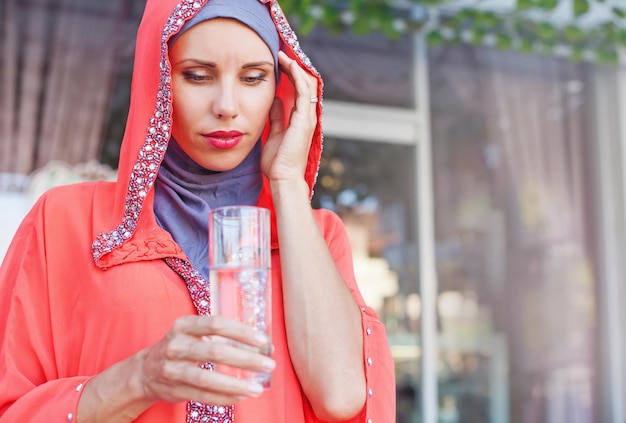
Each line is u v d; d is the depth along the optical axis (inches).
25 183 131.6
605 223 170.9
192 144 46.9
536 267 168.1
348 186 160.4
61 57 136.1
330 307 46.6
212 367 44.8
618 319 169.6
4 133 131.8
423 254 161.9
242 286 36.8
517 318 166.2
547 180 170.2
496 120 169.6
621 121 172.6
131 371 38.7
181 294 45.5
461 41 167.2
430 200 164.2
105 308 44.6
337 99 160.4
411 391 160.4
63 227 47.6
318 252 47.7
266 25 47.2
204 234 48.6
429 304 161.6
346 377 45.5
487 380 164.1
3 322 46.3
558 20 163.5
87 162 135.3
